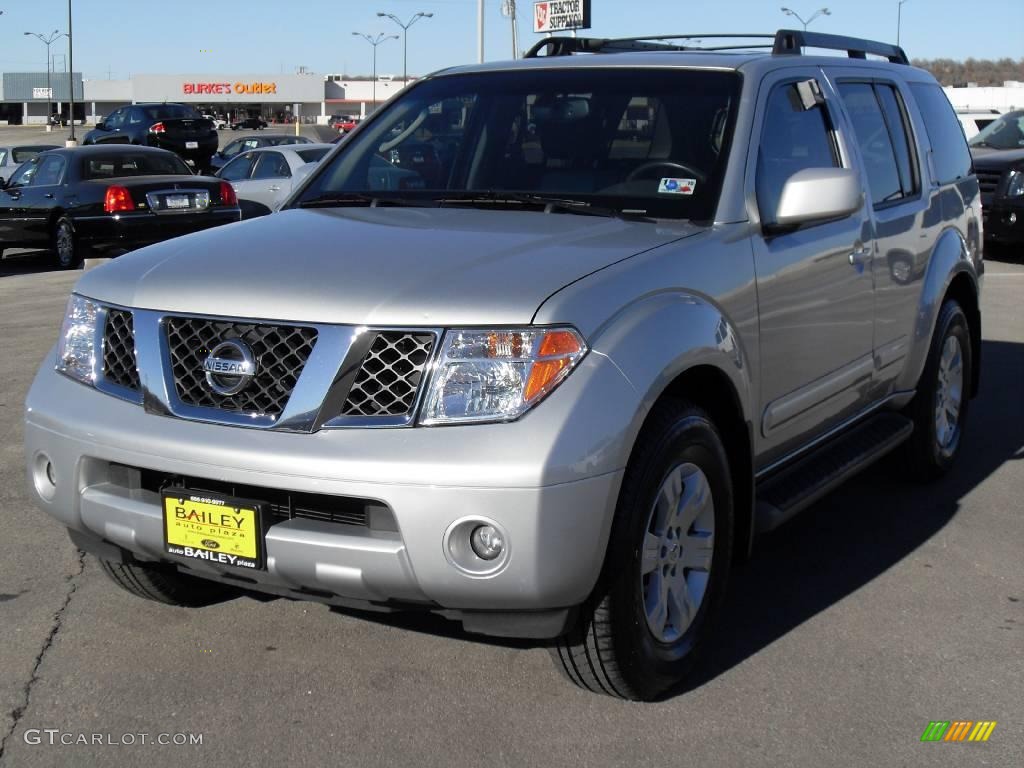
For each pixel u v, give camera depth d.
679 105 3.96
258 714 3.22
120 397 3.22
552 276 3.02
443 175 4.17
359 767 2.96
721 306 3.40
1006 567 4.39
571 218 3.65
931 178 5.21
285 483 2.87
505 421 2.80
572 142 4.04
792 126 4.14
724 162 3.73
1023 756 3.04
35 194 13.73
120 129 30.80
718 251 3.47
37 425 3.35
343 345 2.90
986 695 3.37
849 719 3.22
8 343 8.47
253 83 110.88
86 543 3.45
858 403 4.57
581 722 3.19
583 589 2.87
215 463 2.95
